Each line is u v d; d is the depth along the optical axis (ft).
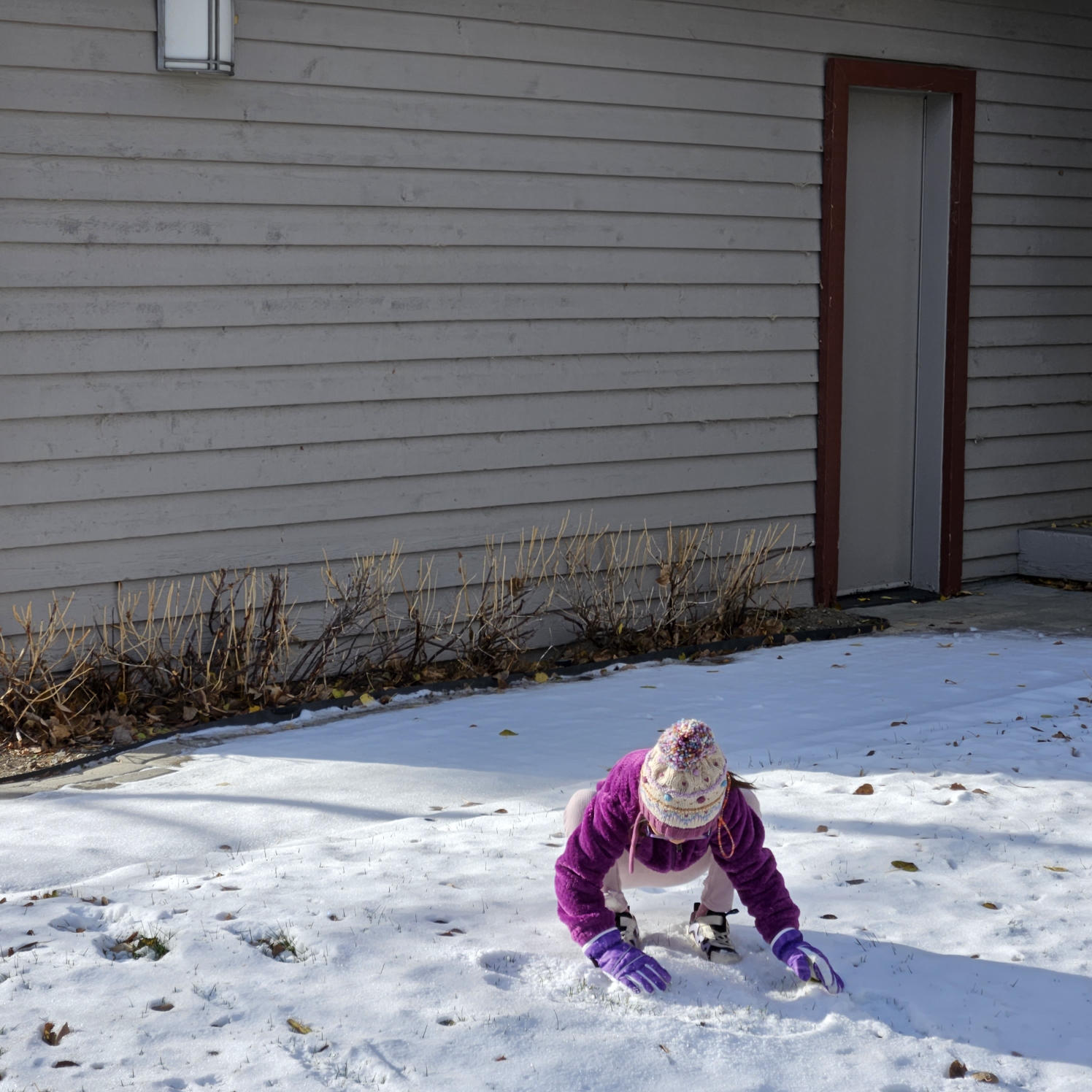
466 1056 9.82
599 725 21.21
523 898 13.20
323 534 24.50
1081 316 35.27
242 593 23.70
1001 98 32.78
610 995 11.02
